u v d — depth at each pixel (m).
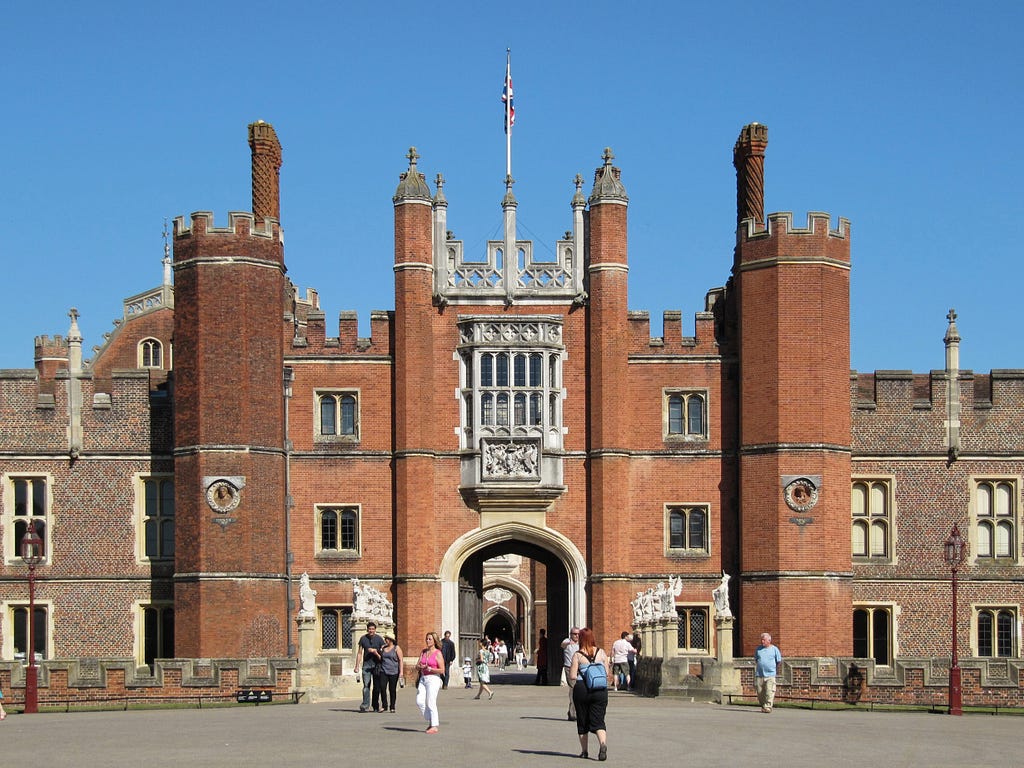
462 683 48.06
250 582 46.25
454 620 48.31
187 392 46.84
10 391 49.03
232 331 46.81
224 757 23.92
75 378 49.06
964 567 49.41
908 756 24.80
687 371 48.81
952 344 50.00
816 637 46.22
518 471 48.22
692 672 46.12
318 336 48.97
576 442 48.72
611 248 48.59
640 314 49.00
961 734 29.20
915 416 49.75
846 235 48.28
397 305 48.78
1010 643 49.44
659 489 48.50
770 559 46.75
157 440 48.91
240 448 46.47
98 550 48.59
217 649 45.69
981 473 49.66
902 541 49.44
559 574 49.91
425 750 24.97
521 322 48.72
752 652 46.78
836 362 47.56
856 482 49.72
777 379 47.12
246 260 47.06
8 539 48.62
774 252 47.50
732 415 48.72
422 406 48.41
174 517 48.06
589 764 23.03
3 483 48.69
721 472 48.53
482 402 48.53
